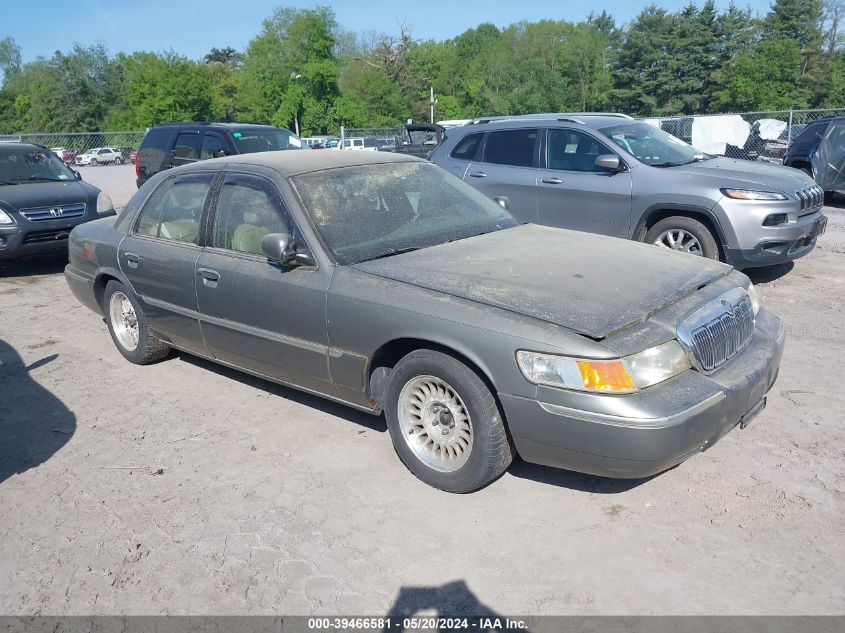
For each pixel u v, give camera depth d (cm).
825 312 648
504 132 873
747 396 342
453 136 930
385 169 482
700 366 335
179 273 484
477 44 9844
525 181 838
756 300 418
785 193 697
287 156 481
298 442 432
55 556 333
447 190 495
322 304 395
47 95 8388
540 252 413
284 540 337
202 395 510
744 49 7019
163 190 526
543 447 327
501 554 320
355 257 404
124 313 574
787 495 354
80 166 3256
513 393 326
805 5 6825
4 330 694
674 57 7144
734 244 703
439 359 352
